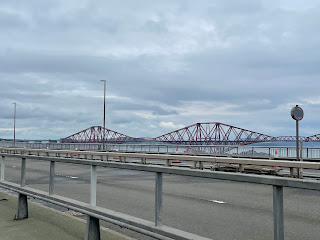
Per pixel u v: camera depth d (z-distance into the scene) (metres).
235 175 2.65
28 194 5.70
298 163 12.77
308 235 3.91
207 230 3.57
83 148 49.06
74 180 13.62
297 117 14.95
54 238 4.77
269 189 8.96
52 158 5.19
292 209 5.76
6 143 72.38
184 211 4.43
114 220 3.87
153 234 3.35
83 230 5.14
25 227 5.38
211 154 26.94
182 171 3.08
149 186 10.77
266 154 23.16
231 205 4.63
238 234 3.38
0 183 6.81
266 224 3.36
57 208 7.99
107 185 11.53
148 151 35.88
